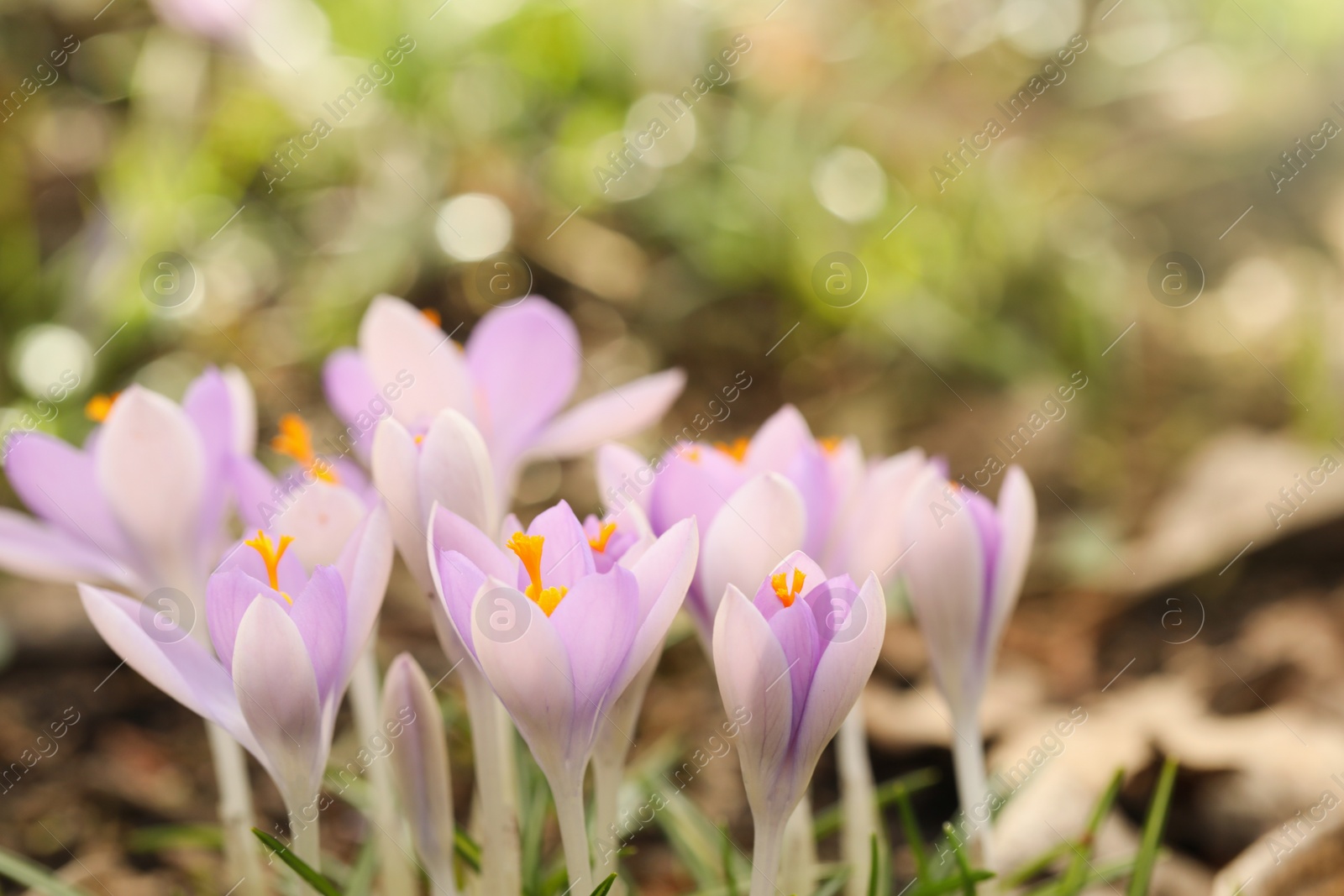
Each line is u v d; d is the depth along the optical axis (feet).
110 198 3.64
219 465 1.78
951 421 3.57
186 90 3.82
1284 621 2.67
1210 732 2.24
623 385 3.56
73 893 1.84
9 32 4.16
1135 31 4.74
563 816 1.57
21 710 2.44
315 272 3.82
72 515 1.75
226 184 3.96
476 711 1.66
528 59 4.13
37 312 3.45
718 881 1.91
